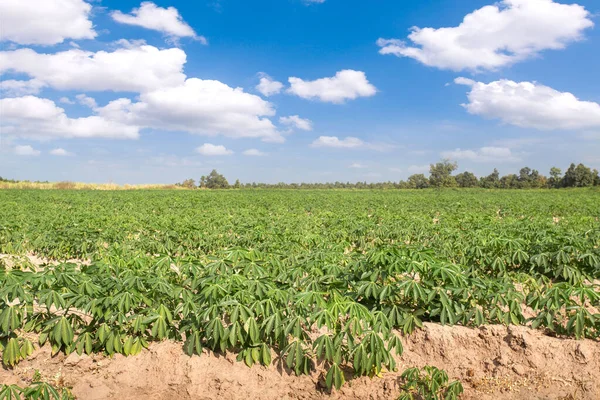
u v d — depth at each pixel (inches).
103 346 213.0
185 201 1344.7
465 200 1496.1
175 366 204.2
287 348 197.8
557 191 2807.6
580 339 222.8
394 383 203.2
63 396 190.4
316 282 261.4
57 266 232.1
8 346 199.8
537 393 203.3
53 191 2025.1
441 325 233.0
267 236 459.5
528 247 362.0
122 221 625.9
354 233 550.9
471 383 208.7
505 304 238.7
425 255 242.1
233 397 197.3
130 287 219.5
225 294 212.2
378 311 216.7
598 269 318.0
